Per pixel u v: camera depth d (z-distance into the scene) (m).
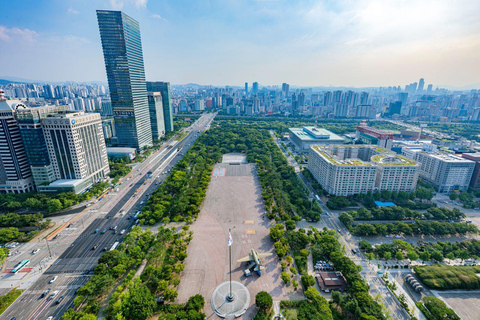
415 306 164.12
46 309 160.50
